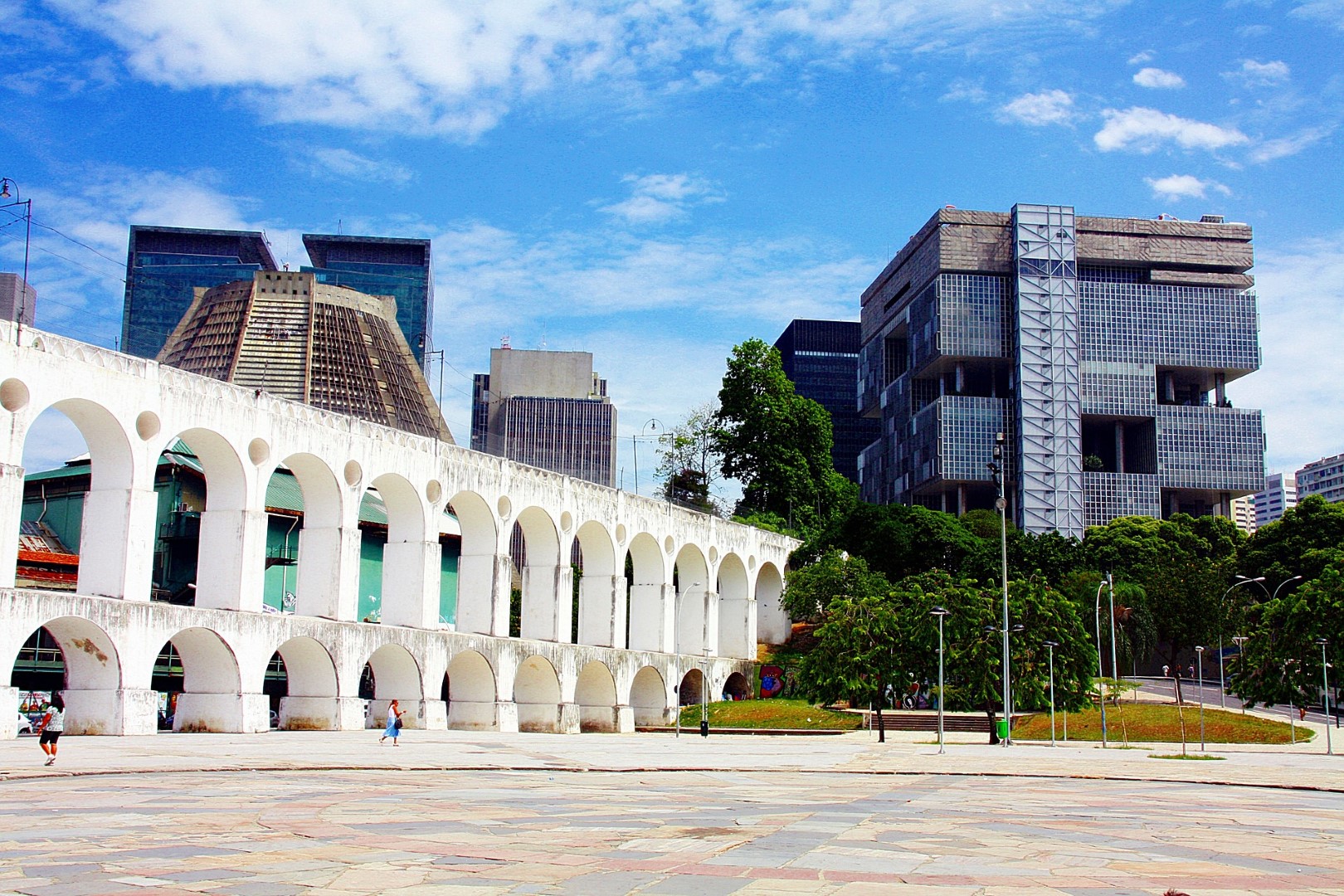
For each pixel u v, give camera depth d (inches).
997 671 2783.0
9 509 1876.2
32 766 1350.9
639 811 1002.1
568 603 3169.3
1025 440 7096.5
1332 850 829.2
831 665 3137.3
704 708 3169.3
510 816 945.5
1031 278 7268.7
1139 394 7391.7
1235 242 7657.5
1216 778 1643.7
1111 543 5703.7
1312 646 2974.9
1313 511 5280.5
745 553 4178.2
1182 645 4431.6
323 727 2426.2
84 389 2004.2
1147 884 647.8
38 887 594.2
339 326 6850.4
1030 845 816.3
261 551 2326.5
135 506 2089.1
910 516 4709.6
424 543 2704.2
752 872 666.2
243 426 2297.0
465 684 2871.6
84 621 1952.5
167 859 689.6
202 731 2222.0
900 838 841.5
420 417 6988.2
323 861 685.9
